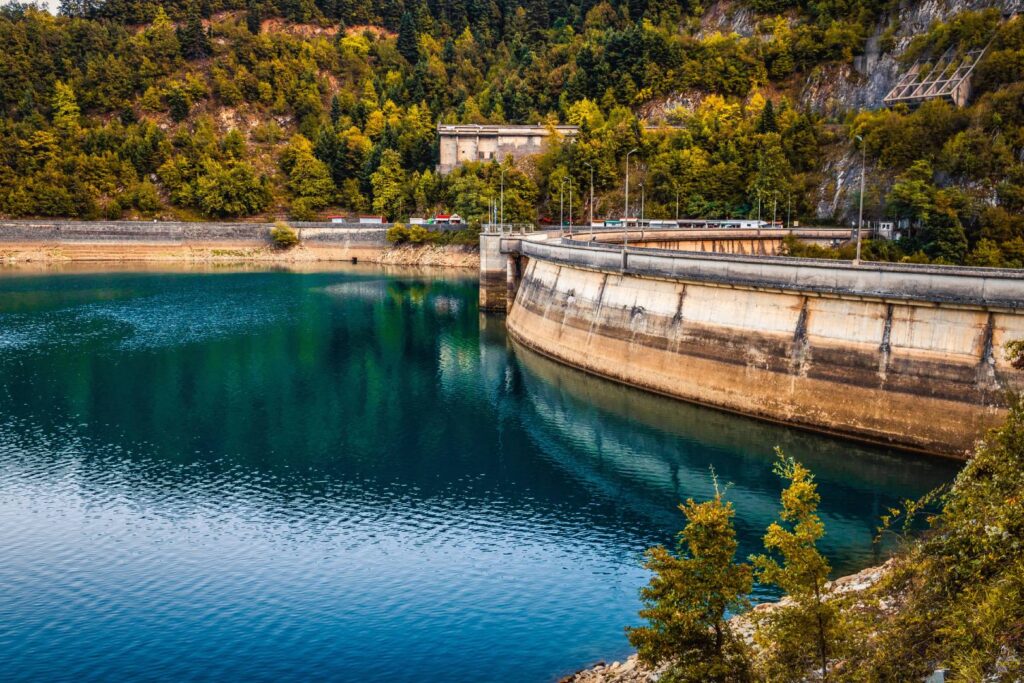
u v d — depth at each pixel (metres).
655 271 87.44
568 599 47.66
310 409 87.19
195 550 54.12
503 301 143.00
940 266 77.81
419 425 81.81
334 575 50.72
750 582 29.34
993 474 33.47
